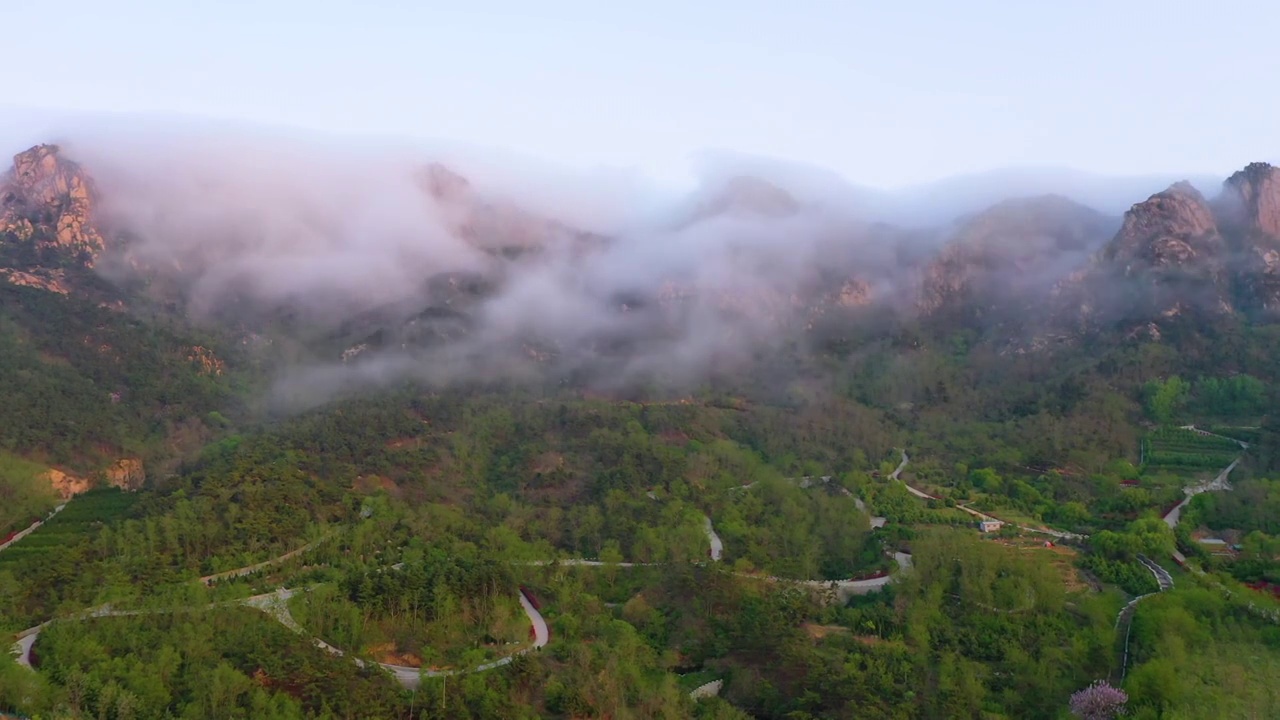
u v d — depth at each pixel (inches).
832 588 7372.1
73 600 6668.3
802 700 5556.1
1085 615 6609.3
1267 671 5772.6
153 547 7682.1
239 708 5132.9
